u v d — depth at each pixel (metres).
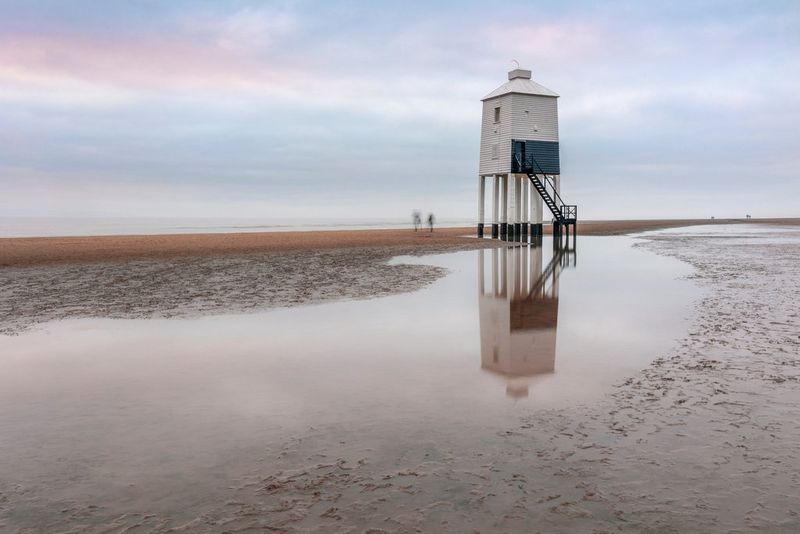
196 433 6.70
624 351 10.38
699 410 7.25
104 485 5.46
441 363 9.70
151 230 92.88
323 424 6.94
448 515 4.86
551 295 17.50
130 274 23.44
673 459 5.85
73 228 106.12
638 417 7.04
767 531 4.58
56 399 7.99
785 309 14.38
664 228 83.50
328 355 10.30
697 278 21.41
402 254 34.38
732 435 6.43
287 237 55.81
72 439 6.57
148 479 5.57
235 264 27.69
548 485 5.35
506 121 42.72
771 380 8.44
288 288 19.28
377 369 9.35
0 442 6.50
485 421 6.98
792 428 6.62
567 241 45.06
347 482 5.46
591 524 4.70
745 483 5.34
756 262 27.92
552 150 43.47
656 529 4.62
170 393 8.20
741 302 15.53
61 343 11.42
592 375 8.88
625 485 5.33
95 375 9.14
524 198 50.38
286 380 8.79
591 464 5.77
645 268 25.56
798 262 27.66
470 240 48.81
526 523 4.73
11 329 12.88
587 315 14.08
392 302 16.31
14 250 35.84
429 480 5.47
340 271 24.64
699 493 5.17
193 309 15.24
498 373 9.06
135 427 6.91
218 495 5.24
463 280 21.48
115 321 13.69
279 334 12.10
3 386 8.60
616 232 69.69
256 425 6.93
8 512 4.98
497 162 43.91
